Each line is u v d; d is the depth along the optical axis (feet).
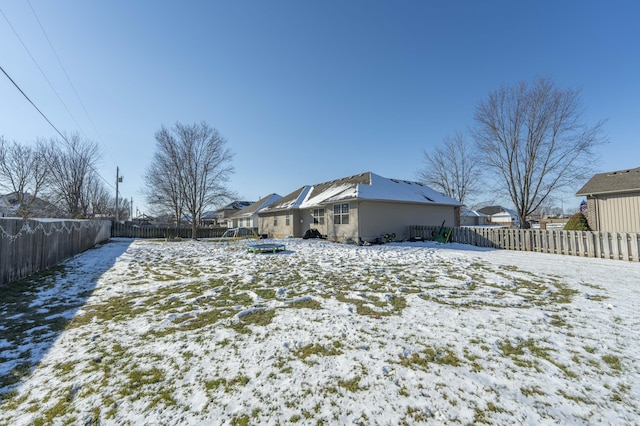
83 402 7.95
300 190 79.46
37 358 10.39
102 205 149.59
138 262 32.55
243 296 17.97
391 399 7.90
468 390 8.22
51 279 23.35
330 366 9.56
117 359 10.26
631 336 11.45
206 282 21.97
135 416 7.38
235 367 9.61
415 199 56.54
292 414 7.41
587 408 7.45
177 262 32.50
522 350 10.45
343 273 24.30
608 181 41.22
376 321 13.30
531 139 61.00
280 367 9.57
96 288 20.51
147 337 12.08
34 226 25.53
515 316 13.71
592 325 12.57
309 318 13.85
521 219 63.16
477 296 17.11
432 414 7.31
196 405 7.77
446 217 63.00
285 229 74.84
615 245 29.60
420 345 10.87
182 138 83.76
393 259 31.50
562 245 34.06
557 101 57.62
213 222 180.65
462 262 28.96
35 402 7.98
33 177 85.87
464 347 10.69
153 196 88.58
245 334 12.19
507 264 27.53
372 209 52.11
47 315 14.92
